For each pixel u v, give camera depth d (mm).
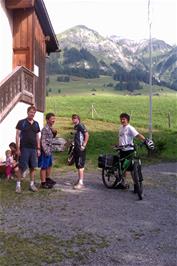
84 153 10367
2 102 11953
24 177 11406
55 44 21016
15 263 5285
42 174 10172
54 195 9414
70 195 9492
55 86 189500
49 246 5938
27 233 6547
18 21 15070
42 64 18609
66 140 20031
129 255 5645
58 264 5277
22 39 15078
